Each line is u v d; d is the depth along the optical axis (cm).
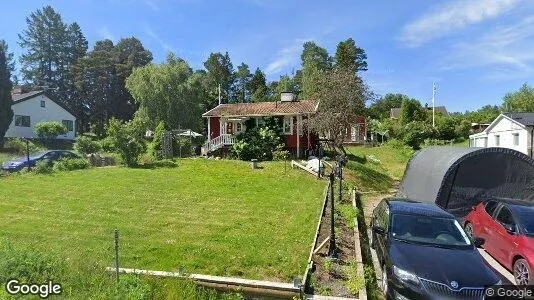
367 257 1014
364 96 2873
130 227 1172
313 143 3075
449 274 702
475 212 1123
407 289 702
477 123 6025
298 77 8756
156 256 946
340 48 6819
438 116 6712
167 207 1428
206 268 884
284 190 1783
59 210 1341
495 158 1284
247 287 758
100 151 2988
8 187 1694
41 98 4353
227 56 9612
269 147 2808
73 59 7075
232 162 2606
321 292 754
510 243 891
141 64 7106
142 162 2539
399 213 899
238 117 3088
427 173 1472
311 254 939
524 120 3180
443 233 839
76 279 683
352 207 1471
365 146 4566
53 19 6894
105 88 6894
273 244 1044
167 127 4553
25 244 981
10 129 4009
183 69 5162
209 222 1251
